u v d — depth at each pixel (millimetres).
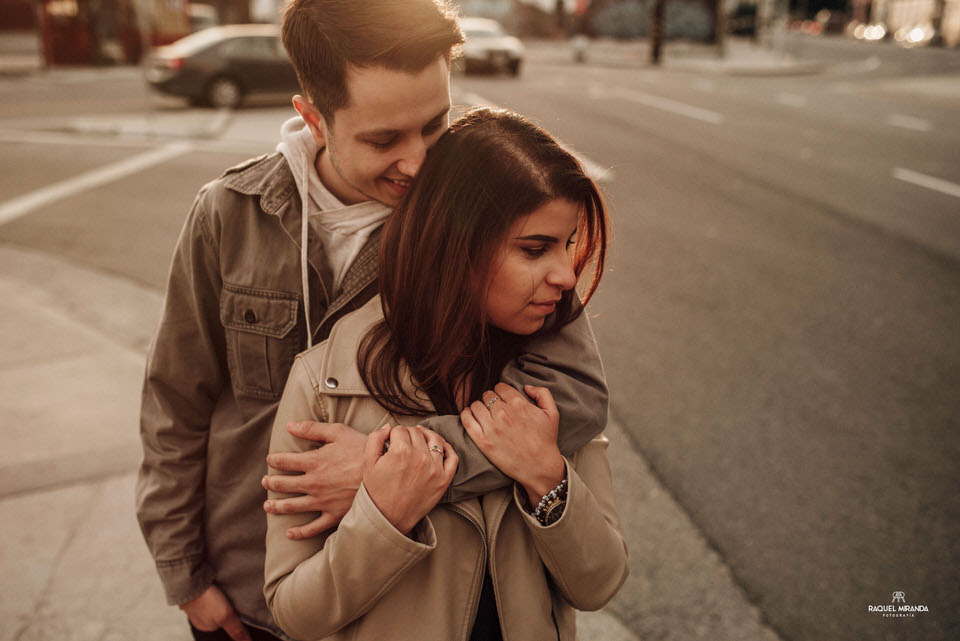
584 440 1043
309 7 915
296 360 1070
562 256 957
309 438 1009
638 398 3543
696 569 2465
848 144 10594
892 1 46000
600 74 21266
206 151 9477
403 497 917
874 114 13719
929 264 5578
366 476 931
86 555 2418
